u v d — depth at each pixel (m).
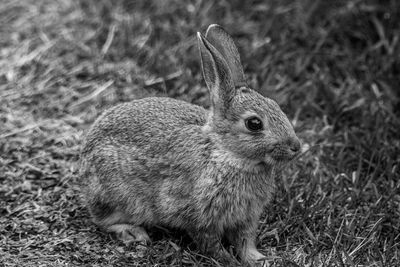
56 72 14.66
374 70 14.49
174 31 15.14
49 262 9.98
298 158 12.10
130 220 10.77
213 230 10.18
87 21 15.88
